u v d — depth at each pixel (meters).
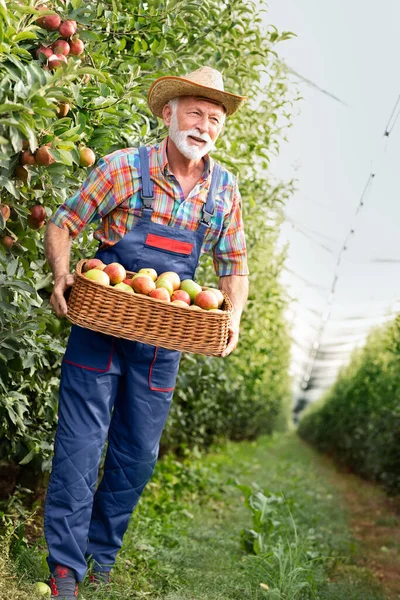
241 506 7.27
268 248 8.13
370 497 10.63
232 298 3.48
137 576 3.79
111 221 3.26
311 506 8.13
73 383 3.20
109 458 3.40
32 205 3.30
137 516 4.98
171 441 8.21
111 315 2.87
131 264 3.21
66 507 3.15
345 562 5.68
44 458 4.12
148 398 3.31
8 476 4.99
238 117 5.63
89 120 3.62
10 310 3.12
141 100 4.25
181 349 2.92
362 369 15.28
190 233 3.25
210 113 3.16
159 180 3.21
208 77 3.19
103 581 3.42
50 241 3.19
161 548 4.55
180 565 4.37
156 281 3.11
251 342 8.83
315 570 4.77
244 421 16.42
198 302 3.07
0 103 2.79
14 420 3.55
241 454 13.73
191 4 4.26
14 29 2.82
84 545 3.21
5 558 3.17
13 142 2.77
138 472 3.39
